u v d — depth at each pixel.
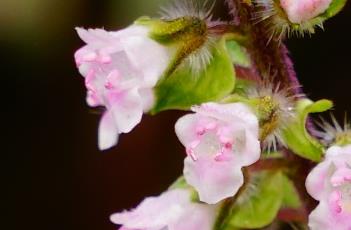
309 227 0.07
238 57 0.07
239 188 0.07
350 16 0.11
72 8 0.11
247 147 0.06
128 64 0.07
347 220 0.06
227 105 0.06
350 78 0.11
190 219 0.07
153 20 0.07
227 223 0.07
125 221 0.07
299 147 0.07
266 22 0.07
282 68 0.07
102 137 0.07
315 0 0.06
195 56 0.07
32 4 0.11
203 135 0.06
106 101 0.07
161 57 0.07
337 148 0.06
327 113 0.11
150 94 0.07
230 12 0.07
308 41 0.11
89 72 0.07
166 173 0.11
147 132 0.11
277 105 0.07
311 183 0.06
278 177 0.07
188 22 0.07
